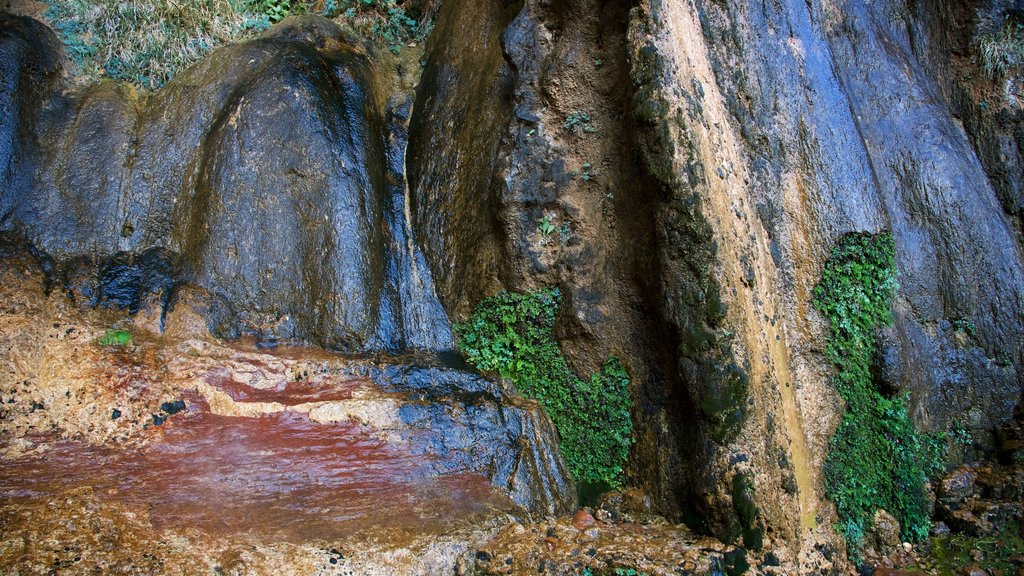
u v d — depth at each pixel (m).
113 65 7.63
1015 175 8.10
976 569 6.35
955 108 8.42
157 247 7.00
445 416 6.20
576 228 6.85
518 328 7.01
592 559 5.30
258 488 5.35
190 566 4.63
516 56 7.12
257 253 6.81
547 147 6.97
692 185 5.90
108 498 5.00
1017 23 8.29
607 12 6.73
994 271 7.67
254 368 6.16
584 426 6.62
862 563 6.30
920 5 8.48
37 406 5.59
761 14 7.25
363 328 6.83
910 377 7.11
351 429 5.93
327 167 7.03
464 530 5.48
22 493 4.93
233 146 6.98
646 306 6.34
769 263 6.64
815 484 6.32
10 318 5.98
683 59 6.27
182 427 5.67
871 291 6.98
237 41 8.04
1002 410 7.52
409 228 7.66
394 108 8.15
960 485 7.02
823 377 6.71
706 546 5.50
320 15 8.29
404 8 9.16
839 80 7.56
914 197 7.77
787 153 7.00
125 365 5.89
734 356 5.72
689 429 5.89
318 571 4.83
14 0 7.48
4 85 6.79
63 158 6.99
